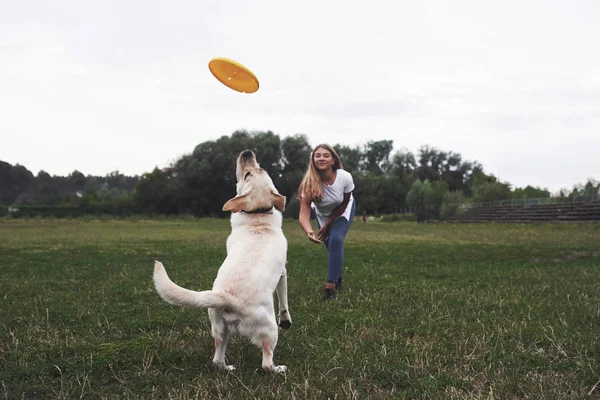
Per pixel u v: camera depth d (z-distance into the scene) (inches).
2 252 476.1
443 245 565.9
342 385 126.0
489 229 1109.1
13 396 122.6
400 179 2910.9
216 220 2017.7
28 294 255.3
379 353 154.7
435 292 255.0
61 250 500.4
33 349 157.1
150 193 2438.5
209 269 343.9
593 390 126.7
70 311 213.6
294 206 1866.4
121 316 204.8
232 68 208.7
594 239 674.8
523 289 262.2
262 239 152.0
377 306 223.3
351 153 2827.3
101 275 322.7
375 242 627.8
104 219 2075.5
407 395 123.9
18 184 4035.4
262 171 170.4
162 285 125.5
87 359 148.9
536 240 660.7
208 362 148.6
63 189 4239.7
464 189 3799.2
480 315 205.9
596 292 254.2
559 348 155.2
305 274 326.0
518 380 129.7
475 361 146.5
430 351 156.2
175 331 182.5
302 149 2281.0
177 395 120.8
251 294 135.5
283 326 175.3
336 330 184.4
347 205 248.8
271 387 125.8
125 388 128.4
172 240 671.1
